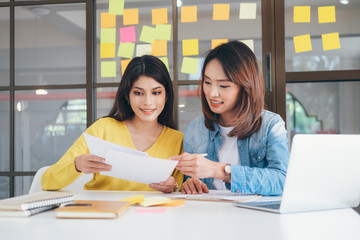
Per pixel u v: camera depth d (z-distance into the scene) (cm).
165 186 147
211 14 232
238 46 161
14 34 248
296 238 74
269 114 162
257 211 102
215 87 159
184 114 231
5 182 245
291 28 229
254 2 229
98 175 175
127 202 106
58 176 151
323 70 227
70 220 92
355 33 226
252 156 161
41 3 244
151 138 187
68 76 242
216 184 170
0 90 247
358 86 234
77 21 242
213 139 171
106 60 239
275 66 228
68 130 241
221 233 78
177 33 234
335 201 106
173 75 233
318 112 236
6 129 246
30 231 82
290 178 96
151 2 236
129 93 182
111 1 239
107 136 184
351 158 103
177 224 87
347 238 74
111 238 75
